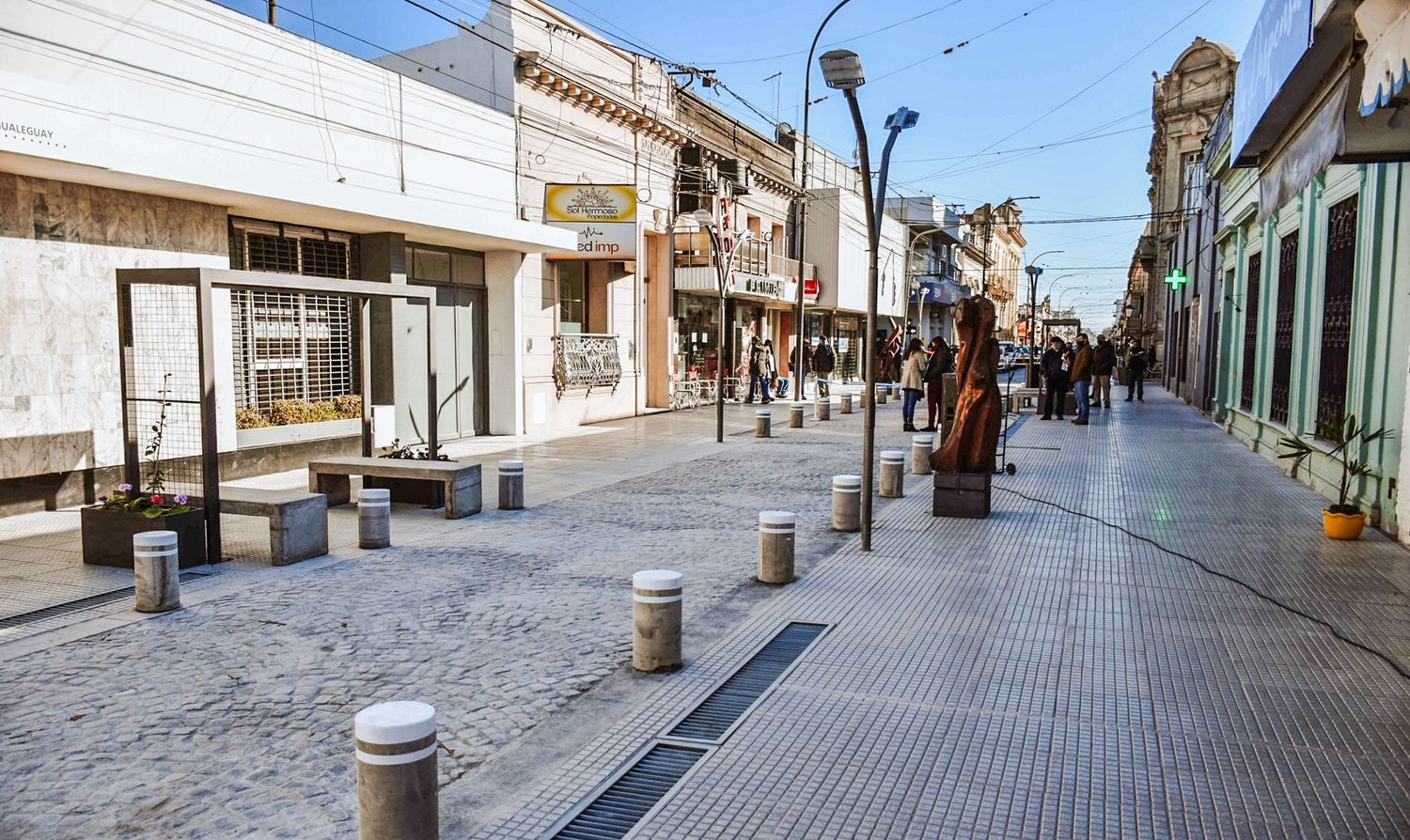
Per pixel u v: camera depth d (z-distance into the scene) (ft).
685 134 78.18
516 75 56.75
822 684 16.42
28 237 30.60
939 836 11.35
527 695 16.25
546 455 48.98
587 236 59.21
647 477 41.57
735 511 33.63
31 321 30.78
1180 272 88.38
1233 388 58.49
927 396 60.29
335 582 23.68
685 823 11.67
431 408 35.99
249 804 12.37
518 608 21.39
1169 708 15.31
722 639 19.25
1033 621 20.11
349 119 43.39
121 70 32.91
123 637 19.13
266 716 15.24
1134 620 20.12
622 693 16.35
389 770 10.30
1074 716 14.97
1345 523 27.68
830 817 11.83
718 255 55.06
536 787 12.91
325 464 34.14
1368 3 15.05
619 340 71.05
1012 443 53.98
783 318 114.01
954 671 17.07
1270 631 19.29
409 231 46.24
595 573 24.63
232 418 38.47
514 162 56.29
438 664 17.71
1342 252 34.37
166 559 20.90
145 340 34.63
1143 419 70.49
